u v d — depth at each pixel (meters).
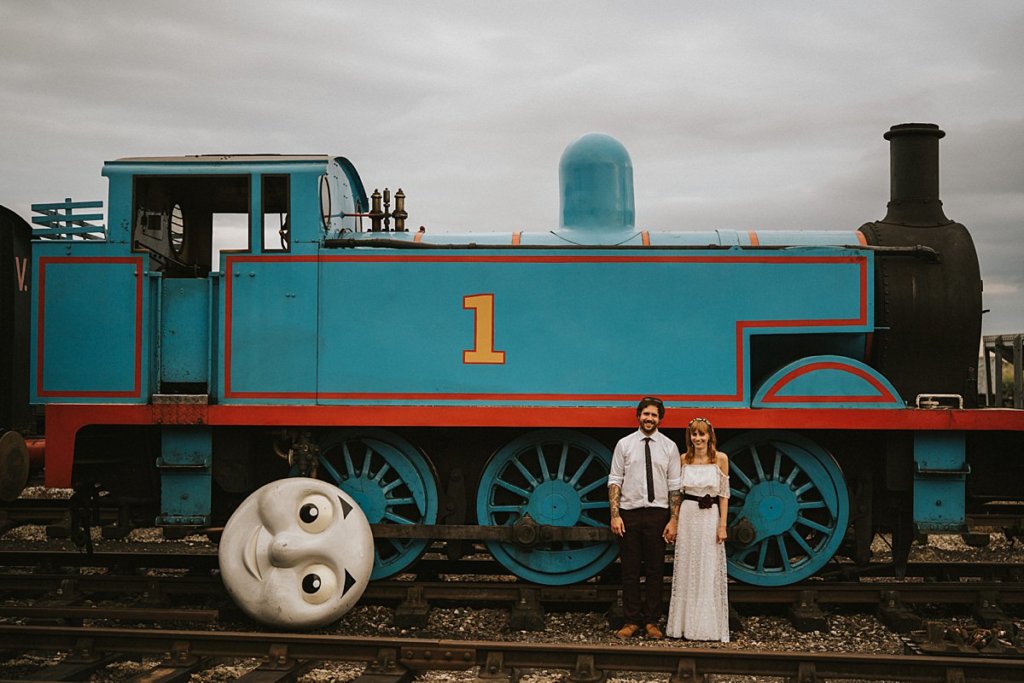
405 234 7.14
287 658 5.36
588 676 5.15
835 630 6.26
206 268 7.68
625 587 6.12
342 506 6.22
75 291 6.62
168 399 6.50
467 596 6.53
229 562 6.16
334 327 6.56
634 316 6.55
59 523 8.94
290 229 6.62
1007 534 8.53
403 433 7.00
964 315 6.74
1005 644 5.68
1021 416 6.31
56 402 6.58
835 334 6.72
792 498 6.61
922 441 6.55
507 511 6.81
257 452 7.08
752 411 6.44
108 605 6.72
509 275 6.59
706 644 5.89
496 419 6.49
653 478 6.10
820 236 7.00
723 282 6.57
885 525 7.07
